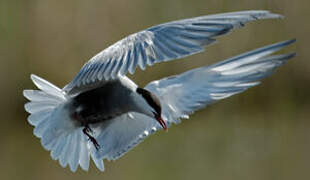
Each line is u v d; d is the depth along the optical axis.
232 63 6.95
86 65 5.74
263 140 14.84
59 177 13.35
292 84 16.28
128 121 7.59
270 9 15.99
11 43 15.28
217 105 15.83
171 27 5.40
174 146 14.34
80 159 7.73
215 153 14.26
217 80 7.08
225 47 15.55
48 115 7.75
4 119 15.20
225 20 5.17
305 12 16.06
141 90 7.37
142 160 13.81
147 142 14.41
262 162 14.02
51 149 7.68
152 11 15.55
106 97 7.37
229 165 13.85
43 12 15.28
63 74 15.26
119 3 15.38
